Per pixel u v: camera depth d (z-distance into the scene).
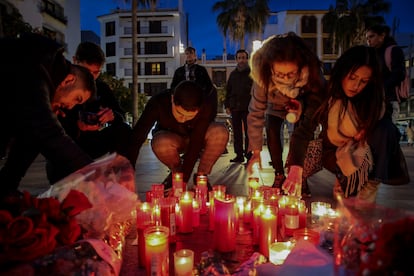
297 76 2.46
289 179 2.39
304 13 39.06
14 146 2.10
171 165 3.33
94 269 1.19
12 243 1.05
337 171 2.69
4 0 15.52
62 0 22.00
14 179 2.17
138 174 5.16
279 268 1.27
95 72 3.00
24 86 1.64
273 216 1.66
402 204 3.07
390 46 3.76
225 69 40.59
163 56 41.81
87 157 1.70
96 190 1.54
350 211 0.99
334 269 0.99
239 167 5.74
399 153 2.50
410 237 0.75
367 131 2.43
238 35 28.12
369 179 2.48
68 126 2.82
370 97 2.40
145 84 42.34
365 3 28.97
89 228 1.44
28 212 1.15
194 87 2.68
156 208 1.87
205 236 2.00
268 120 3.33
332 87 2.49
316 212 2.12
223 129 3.35
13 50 1.71
